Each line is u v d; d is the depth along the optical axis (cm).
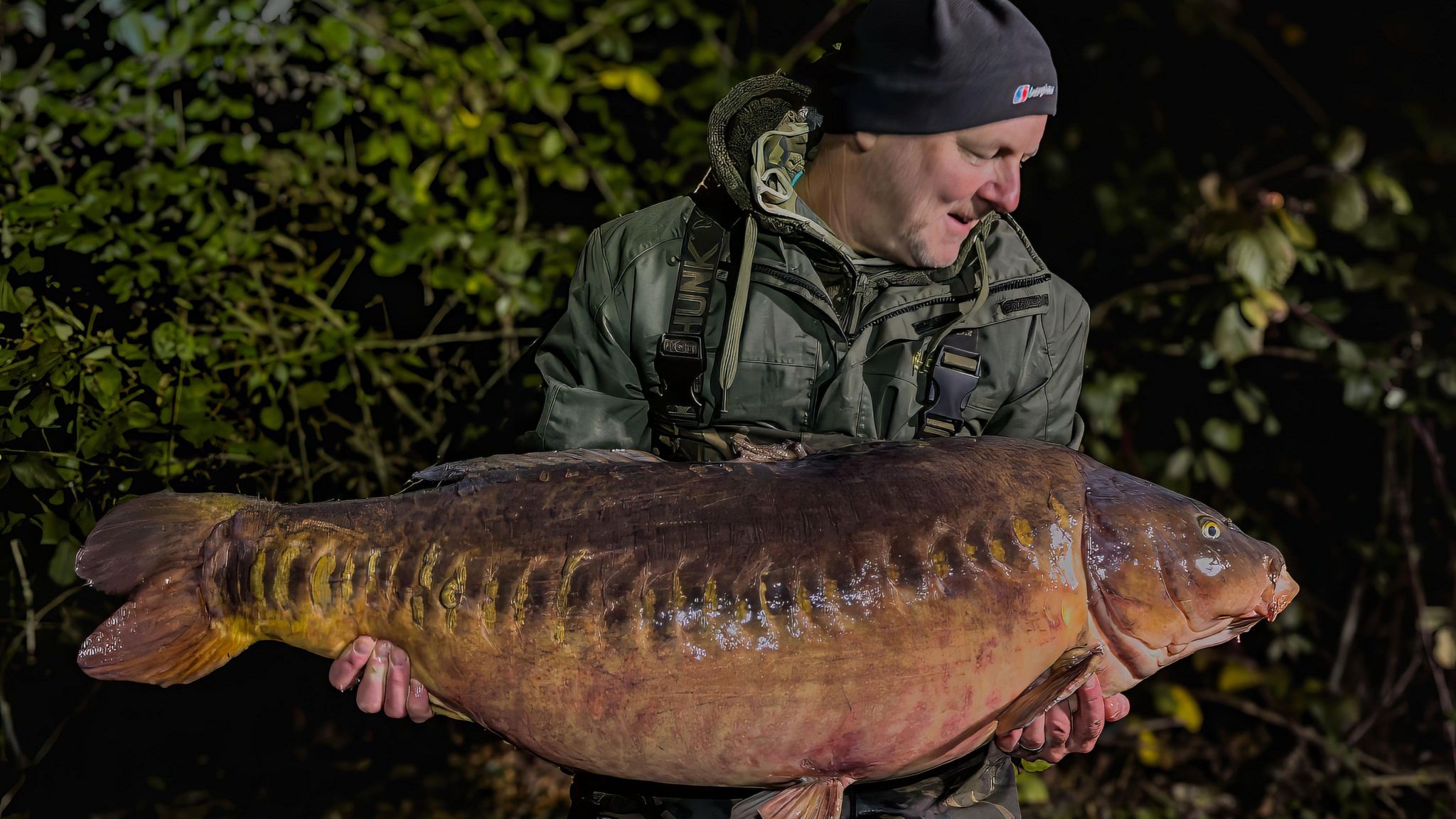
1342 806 435
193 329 343
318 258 399
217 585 187
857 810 200
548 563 178
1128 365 458
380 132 388
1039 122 197
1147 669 188
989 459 188
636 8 439
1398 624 460
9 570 341
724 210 207
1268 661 475
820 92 206
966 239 207
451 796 448
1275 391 479
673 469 186
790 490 182
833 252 200
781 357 201
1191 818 434
